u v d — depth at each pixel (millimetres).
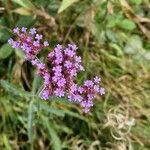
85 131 195
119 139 191
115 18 203
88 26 197
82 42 199
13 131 188
